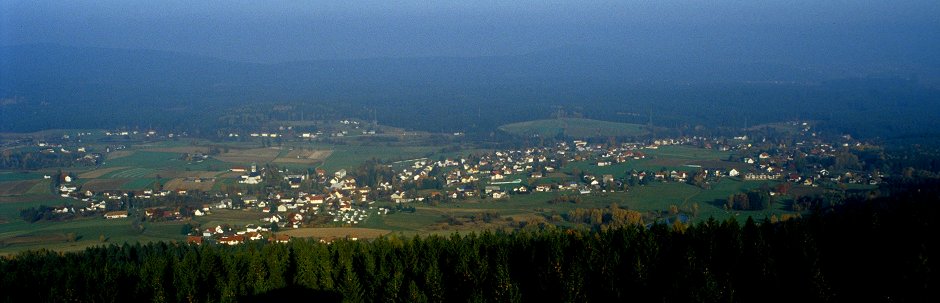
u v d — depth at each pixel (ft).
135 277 155.33
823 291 122.01
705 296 119.85
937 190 239.30
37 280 150.10
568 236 173.27
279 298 150.71
